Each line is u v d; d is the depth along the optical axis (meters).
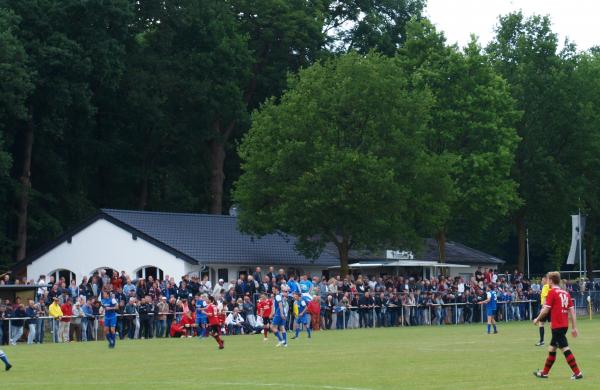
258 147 74.12
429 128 80.94
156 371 29.52
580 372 27.08
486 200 81.75
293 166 71.75
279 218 71.19
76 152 89.06
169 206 97.81
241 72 93.50
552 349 25.89
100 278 57.28
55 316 50.78
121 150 92.25
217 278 72.94
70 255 73.12
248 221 73.56
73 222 86.62
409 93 76.56
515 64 95.19
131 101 86.75
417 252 74.31
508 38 96.56
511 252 131.88
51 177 86.44
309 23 96.25
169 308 55.00
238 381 25.91
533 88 92.94
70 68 78.44
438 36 84.94
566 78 93.81
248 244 77.94
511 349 38.22
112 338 42.88
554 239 103.00
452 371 28.22
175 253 69.94
